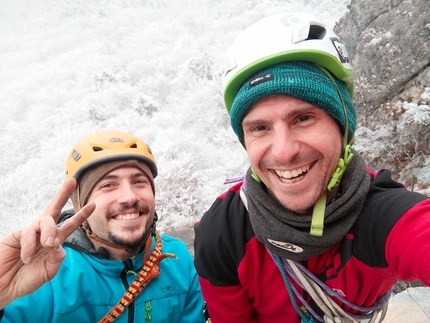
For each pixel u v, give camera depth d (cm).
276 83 42
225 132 312
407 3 206
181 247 94
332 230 45
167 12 793
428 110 173
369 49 218
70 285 71
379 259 44
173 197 234
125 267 80
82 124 391
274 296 55
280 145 43
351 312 54
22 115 478
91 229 77
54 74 582
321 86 43
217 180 239
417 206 41
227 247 54
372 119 207
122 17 824
